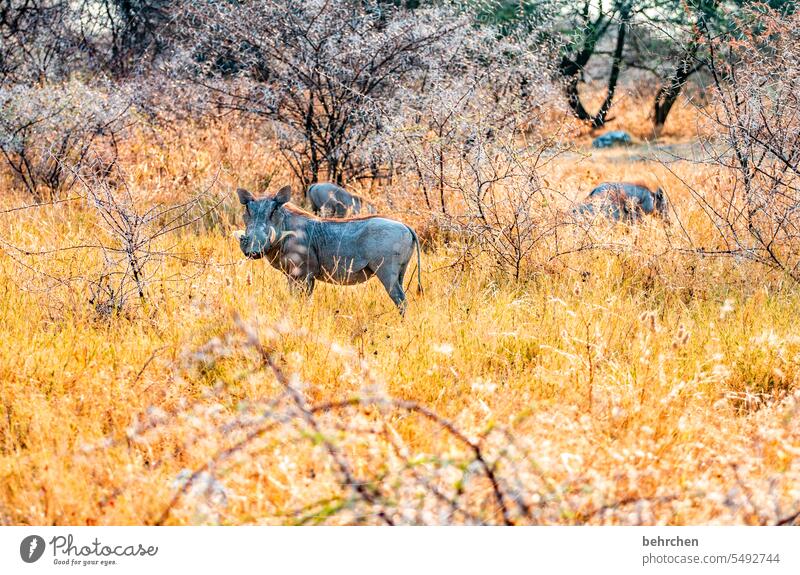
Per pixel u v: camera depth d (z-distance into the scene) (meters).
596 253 10.52
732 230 10.18
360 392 5.91
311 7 14.84
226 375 6.74
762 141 10.47
